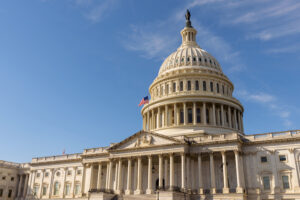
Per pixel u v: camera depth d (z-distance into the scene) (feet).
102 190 243.60
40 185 333.62
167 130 296.30
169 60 362.53
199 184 225.76
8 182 357.20
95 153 286.87
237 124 319.88
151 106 325.62
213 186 220.23
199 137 239.30
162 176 235.81
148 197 219.61
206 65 346.13
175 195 204.54
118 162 260.42
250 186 216.74
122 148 257.55
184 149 229.86
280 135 221.05
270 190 210.59
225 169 219.41
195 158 245.04
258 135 228.43
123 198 231.30
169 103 309.63
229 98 314.35
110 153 263.08
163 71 357.00
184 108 303.89
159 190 209.97
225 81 338.54
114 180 273.13
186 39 392.27
